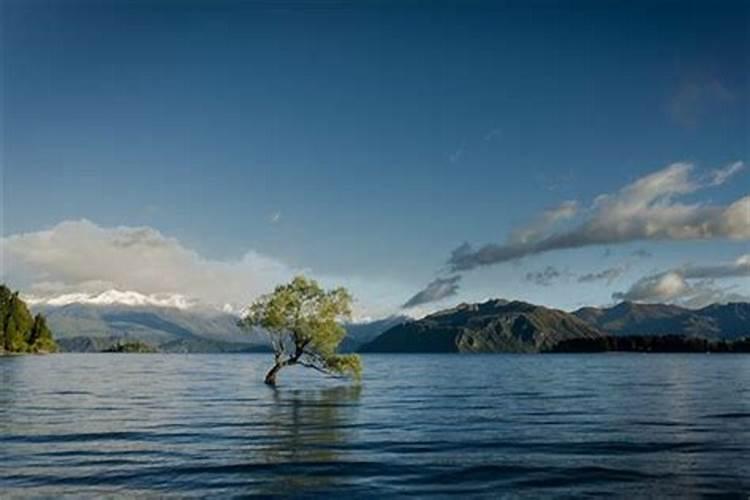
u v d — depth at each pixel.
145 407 81.81
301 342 100.88
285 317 99.38
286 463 44.38
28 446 51.00
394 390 119.81
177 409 79.31
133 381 146.25
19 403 87.62
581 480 39.72
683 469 42.78
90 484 38.25
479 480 39.62
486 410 81.19
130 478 39.72
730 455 47.88
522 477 40.44
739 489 37.50
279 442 53.16
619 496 35.91
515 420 69.81
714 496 36.00
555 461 45.47
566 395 109.19
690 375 185.75
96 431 59.19
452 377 184.75
